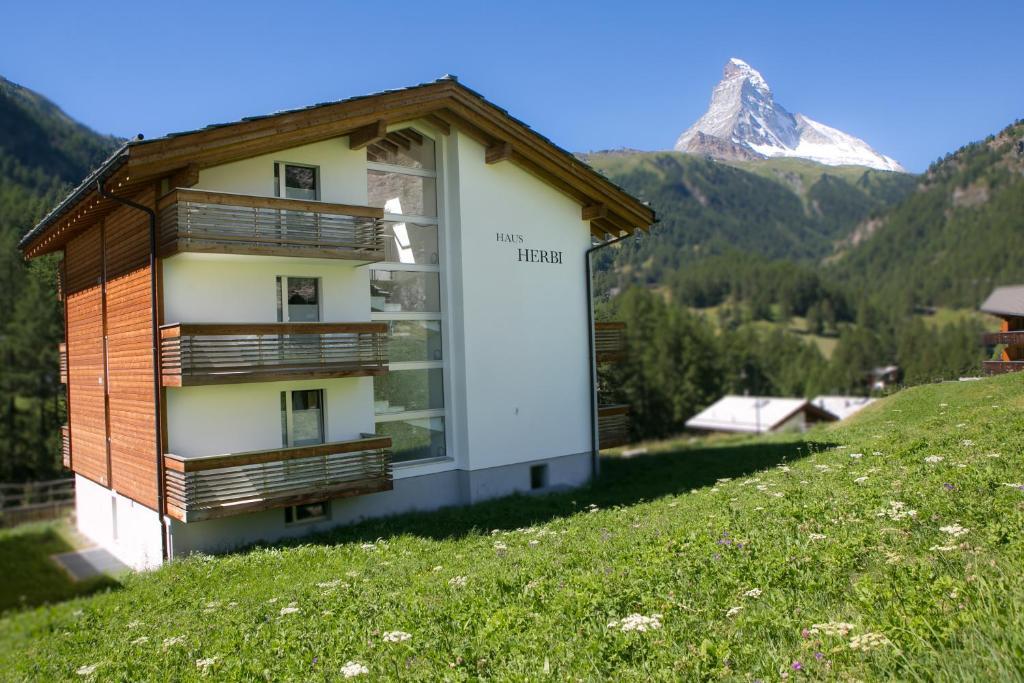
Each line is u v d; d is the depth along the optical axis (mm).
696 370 77500
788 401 69688
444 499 18672
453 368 18969
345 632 8219
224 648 8297
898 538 7641
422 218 18922
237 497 14609
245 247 14500
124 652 8555
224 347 14578
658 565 8469
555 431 20422
